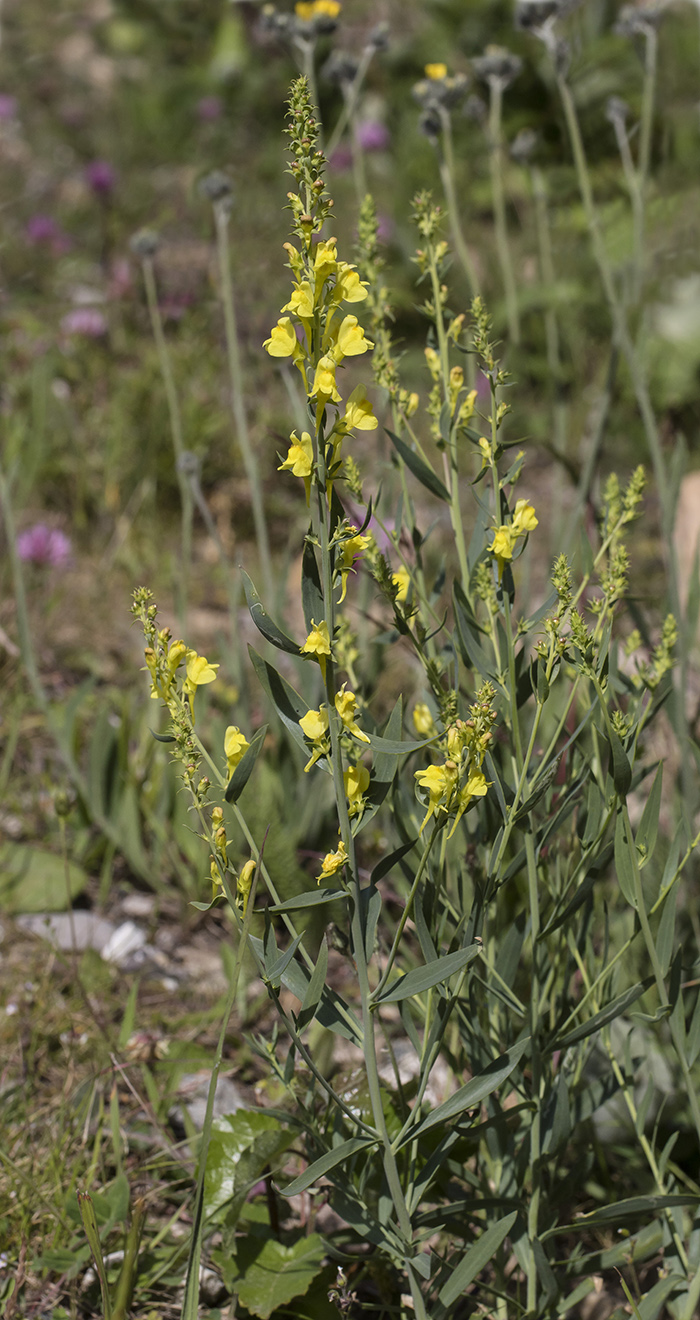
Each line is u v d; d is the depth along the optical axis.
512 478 1.52
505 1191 1.57
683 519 2.96
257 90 5.56
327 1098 1.63
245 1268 1.60
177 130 5.74
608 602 1.53
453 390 1.57
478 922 1.50
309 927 1.72
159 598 2.93
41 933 1.93
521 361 3.45
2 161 5.65
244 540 3.21
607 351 3.47
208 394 3.40
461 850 1.64
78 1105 1.74
